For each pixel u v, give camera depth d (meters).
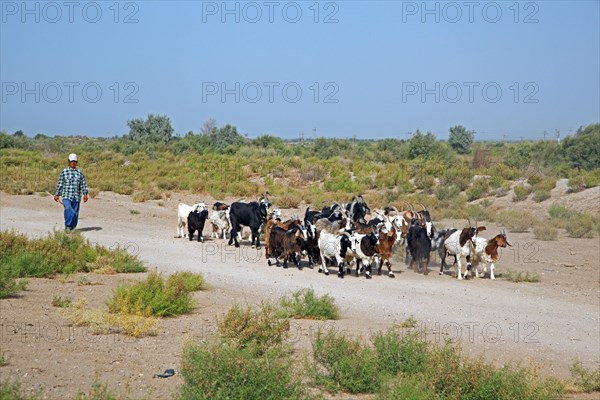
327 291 16.70
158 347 10.96
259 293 16.17
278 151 69.94
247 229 26.44
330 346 10.00
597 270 21.39
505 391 9.02
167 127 87.12
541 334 13.35
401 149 67.44
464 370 9.33
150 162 59.12
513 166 51.97
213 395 8.32
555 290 18.09
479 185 40.88
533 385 9.38
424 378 9.25
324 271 19.27
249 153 67.56
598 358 11.85
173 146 74.62
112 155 62.97
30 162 55.75
